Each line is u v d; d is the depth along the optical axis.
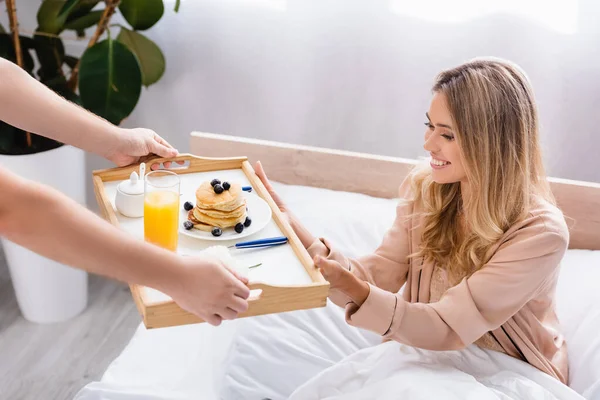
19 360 2.26
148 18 2.32
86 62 2.21
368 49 2.45
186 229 1.26
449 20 2.34
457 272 1.50
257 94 2.62
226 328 1.69
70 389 2.16
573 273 1.81
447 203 1.53
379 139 2.62
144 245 1.00
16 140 2.22
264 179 1.49
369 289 1.37
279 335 1.61
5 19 2.63
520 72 1.40
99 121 1.33
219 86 2.63
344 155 2.13
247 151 2.17
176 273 1.01
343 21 2.42
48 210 0.94
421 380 1.31
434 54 2.41
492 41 2.35
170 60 2.60
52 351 2.31
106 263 0.97
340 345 1.62
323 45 2.47
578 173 2.48
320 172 2.17
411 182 1.62
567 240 1.41
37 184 0.95
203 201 1.25
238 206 1.27
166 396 1.48
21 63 2.27
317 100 2.58
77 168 2.27
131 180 1.30
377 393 1.32
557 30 2.27
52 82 2.34
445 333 1.39
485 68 1.38
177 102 2.68
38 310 2.39
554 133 2.43
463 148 1.38
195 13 2.49
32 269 2.29
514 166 1.38
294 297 1.10
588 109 2.37
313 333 1.63
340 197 2.13
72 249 0.96
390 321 1.37
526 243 1.37
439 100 1.39
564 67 2.32
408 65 2.45
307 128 2.64
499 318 1.41
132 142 1.35
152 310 1.04
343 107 2.58
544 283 1.44
